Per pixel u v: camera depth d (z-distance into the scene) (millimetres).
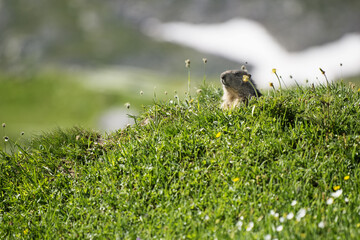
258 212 13852
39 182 17922
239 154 16516
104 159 18203
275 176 15312
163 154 17516
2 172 19062
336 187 14234
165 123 19438
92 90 124938
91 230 15148
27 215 16891
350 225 12680
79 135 20500
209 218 14086
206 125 18375
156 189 16141
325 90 20172
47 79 132875
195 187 15727
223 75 22719
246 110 18703
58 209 16547
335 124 16984
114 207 16047
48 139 20750
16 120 110625
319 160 15742
